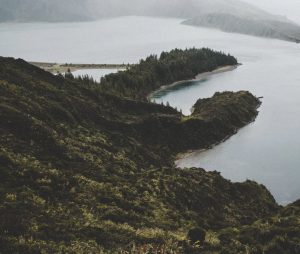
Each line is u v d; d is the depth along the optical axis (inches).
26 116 3472.0
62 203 2266.2
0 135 3004.4
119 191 2815.0
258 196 4015.8
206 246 2003.0
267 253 2050.9
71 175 2792.8
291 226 2455.7
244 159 5728.3
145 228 2202.3
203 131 6466.5
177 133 6190.9
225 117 7180.1
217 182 3998.5
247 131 7042.3
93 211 2266.2
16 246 1585.9
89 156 3464.6
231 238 2224.4
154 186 3277.6
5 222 1760.6
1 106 3437.5
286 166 5438.0
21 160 2664.9
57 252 1625.2
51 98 4990.2
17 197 2086.6
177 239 2033.7
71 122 4500.5
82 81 7849.4
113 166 3577.8
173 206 3021.7
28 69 5772.6
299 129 7111.2
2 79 4751.5
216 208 3412.9
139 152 4864.7
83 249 1712.6
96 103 6127.0
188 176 3882.9
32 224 1811.0
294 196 4537.4
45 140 3272.6
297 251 2089.1
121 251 1770.4
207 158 5792.3
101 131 4896.7
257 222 2738.7
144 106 6899.6
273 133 6904.5
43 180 2464.3
